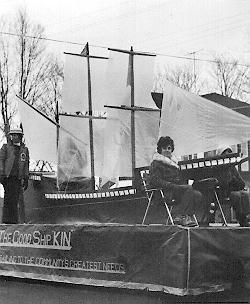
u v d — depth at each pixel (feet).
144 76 33.86
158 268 28.17
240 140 30.22
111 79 34.65
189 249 27.27
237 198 30.48
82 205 34.30
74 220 34.63
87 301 29.60
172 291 27.40
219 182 30.53
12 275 34.99
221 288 28.04
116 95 34.47
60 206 35.47
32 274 33.99
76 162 36.47
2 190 38.27
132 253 29.27
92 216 33.73
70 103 37.19
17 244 35.14
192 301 28.27
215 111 30.55
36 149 37.32
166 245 27.91
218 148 30.55
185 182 30.71
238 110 31.09
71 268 31.96
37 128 37.68
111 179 34.19
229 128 30.37
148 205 31.22
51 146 36.88
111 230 30.32
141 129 33.73
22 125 38.19
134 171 32.89
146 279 28.60
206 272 27.68
